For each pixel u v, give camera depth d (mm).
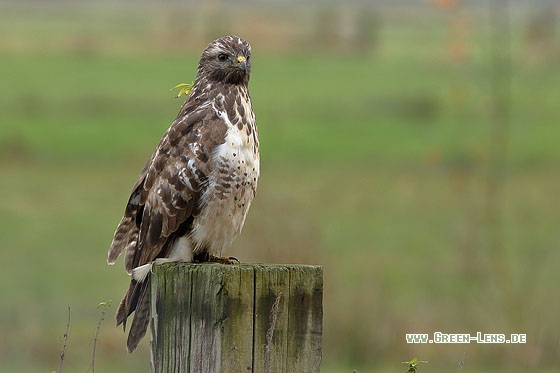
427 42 76188
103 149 32562
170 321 5676
